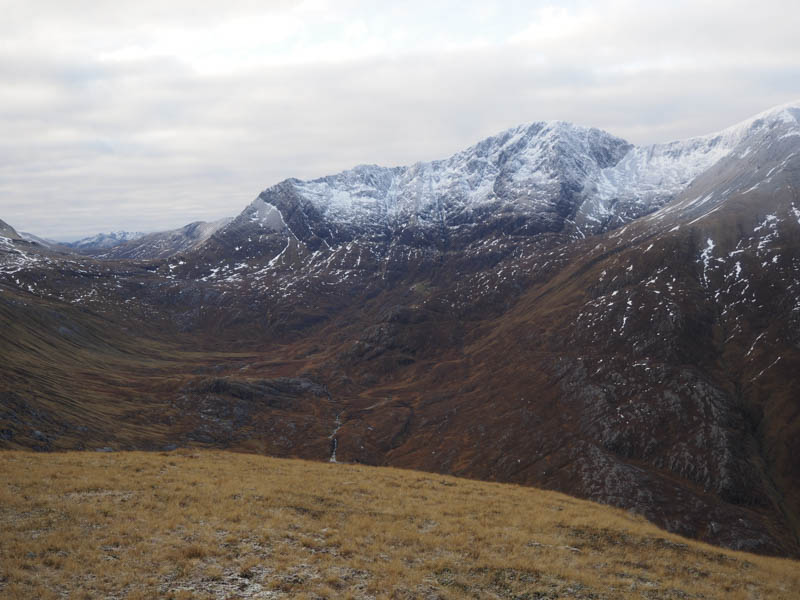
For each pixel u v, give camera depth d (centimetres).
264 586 1975
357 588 2020
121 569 2008
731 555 3041
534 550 2605
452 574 2230
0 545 2084
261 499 3080
